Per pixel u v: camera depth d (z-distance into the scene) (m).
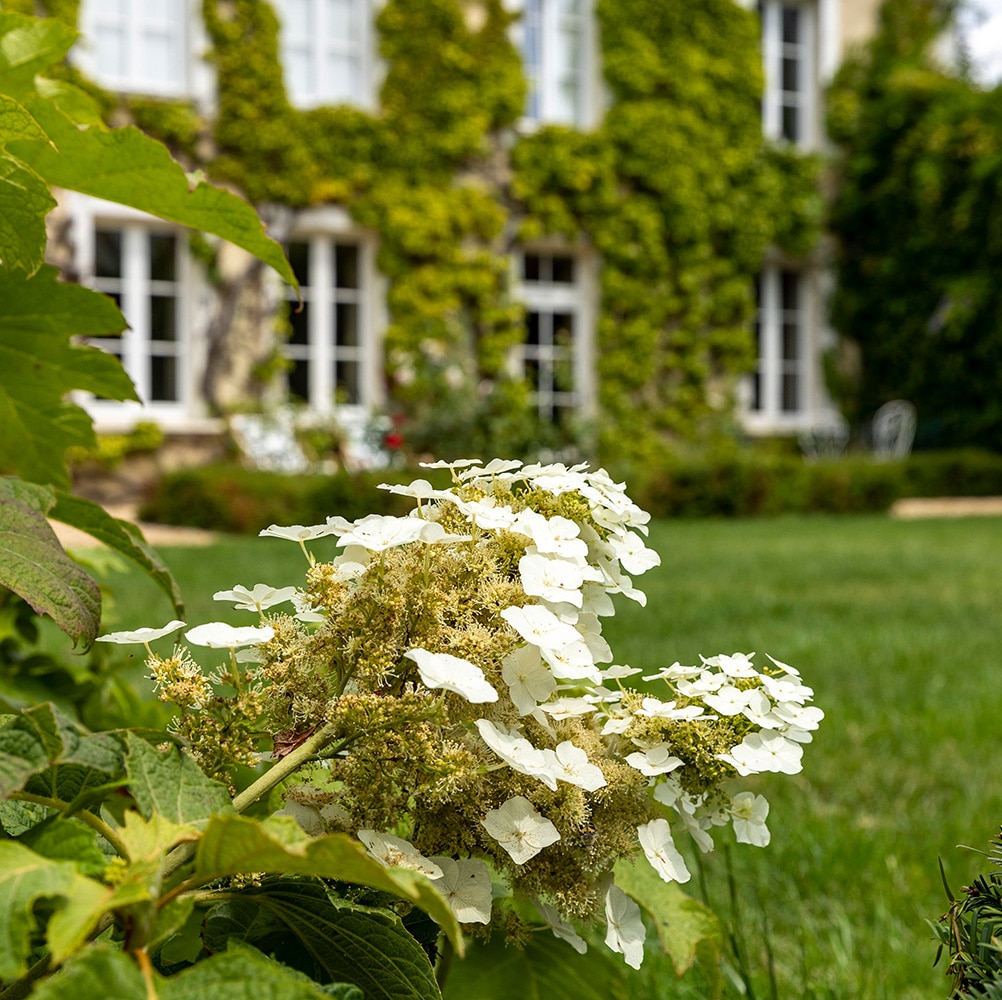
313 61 12.27
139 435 11.08
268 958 0.76
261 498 9.44
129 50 11.35
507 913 0.98
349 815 0.86
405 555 0.91
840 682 3.87
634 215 13.57
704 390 14.12
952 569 7.09
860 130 14.84
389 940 0.83
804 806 2.55
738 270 14.33
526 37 13.43
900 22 14.98
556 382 13.67
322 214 12.05
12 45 1.04
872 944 1.84
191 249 11.47
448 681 0.78
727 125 14.06
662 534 9.38
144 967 0.59
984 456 14.15
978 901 0.88
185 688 0.84
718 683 0.94
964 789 2.74
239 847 0.64
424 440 11.70
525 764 0.81
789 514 11.94
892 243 14.67
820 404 15.08
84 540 6.96
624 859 0.90
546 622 0.85
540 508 0.96
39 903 0.68
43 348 1.21
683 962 0.80
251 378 11.76
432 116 12.42
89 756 0.70
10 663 1.69
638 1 13.53
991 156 13.82
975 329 14.26
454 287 12.67
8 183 0.83
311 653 0.86
